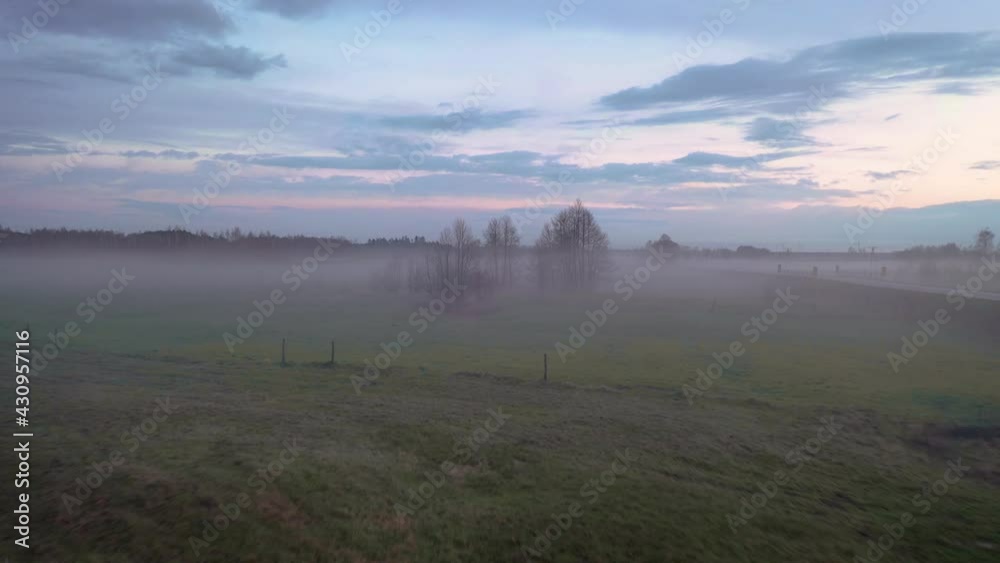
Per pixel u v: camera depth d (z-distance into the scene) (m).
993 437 19.77
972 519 14.04
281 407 20.38
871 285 64.94
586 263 80.12
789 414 22.27
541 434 18.33
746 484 15.33
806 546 12.37
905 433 20.20
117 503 11.37
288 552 10.66
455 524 12.19
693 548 11.86
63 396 19.73
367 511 12.35
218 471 13.23
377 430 17.94
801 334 45.78
